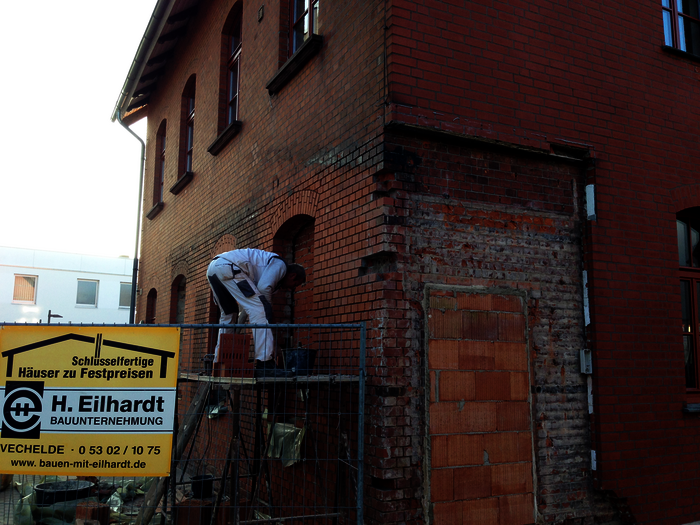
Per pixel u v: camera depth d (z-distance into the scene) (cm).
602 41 541
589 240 509
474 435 436
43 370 368
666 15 614
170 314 1022
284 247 626
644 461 500
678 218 595
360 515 377
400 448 407
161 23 1005
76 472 363
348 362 456
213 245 820
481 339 450
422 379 423
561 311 493
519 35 493
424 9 451
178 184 995
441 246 444
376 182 436
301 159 571
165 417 369
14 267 2664
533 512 452
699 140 593
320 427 492
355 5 493
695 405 532
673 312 541
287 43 655
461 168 461
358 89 475
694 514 520
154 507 436
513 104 482
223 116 844
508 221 477
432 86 446
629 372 506
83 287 2822
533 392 467
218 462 683
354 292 457
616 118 538
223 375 432
